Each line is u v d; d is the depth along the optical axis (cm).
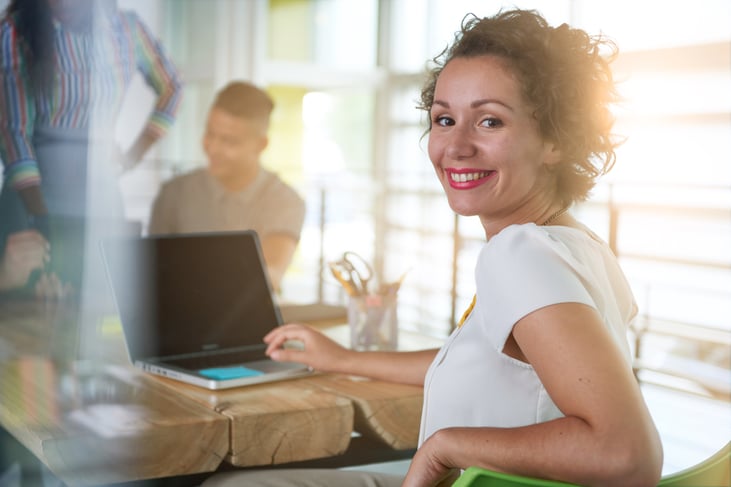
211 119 220
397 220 444
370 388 96
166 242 112
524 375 65
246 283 119
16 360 99
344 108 470
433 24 412
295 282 336
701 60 291
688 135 295
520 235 64
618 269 73
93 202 160
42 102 154
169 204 223
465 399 68
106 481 77
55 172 160
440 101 72
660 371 244
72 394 88
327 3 470
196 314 112
